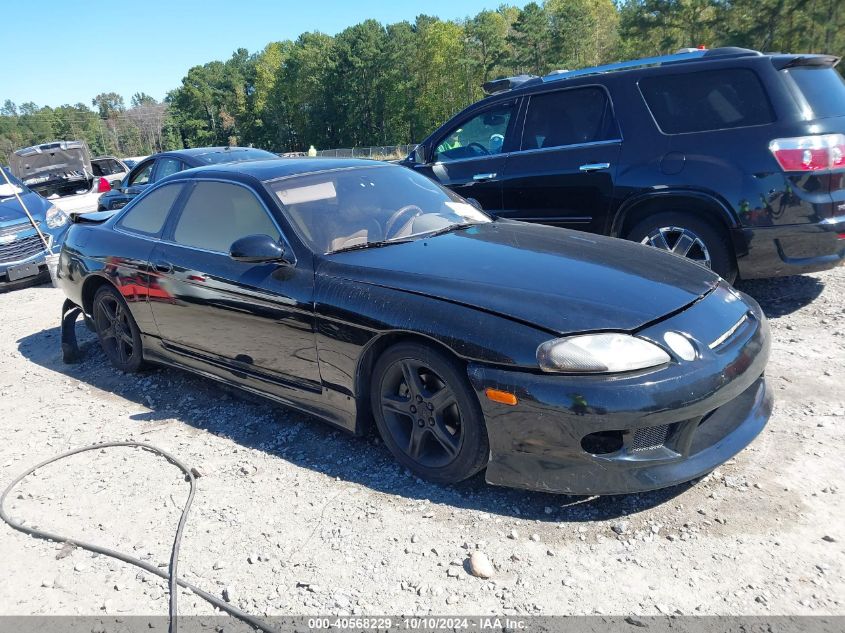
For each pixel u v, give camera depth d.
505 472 2.62
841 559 2.29
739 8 42.53
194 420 3.88
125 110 175.25
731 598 2.16
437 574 2.39
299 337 3.25
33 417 4.15
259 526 2.76
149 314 4.19
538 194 5.48
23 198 8.72
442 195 4.12
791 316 4.70
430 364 2.75
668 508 2.64
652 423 2.40
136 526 2.85
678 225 4.81
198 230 3.92
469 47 82.38
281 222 3.45
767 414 2.91
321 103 95.81
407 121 89.62
